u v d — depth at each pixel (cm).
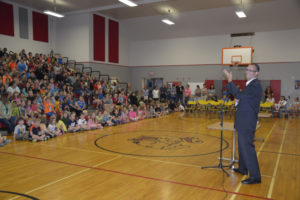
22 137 660
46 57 1316
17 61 1099
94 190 338
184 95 1639
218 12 1398
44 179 378
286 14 1308
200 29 1569
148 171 420
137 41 1827
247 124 360
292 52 1411
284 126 970
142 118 1145
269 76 1474
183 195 323
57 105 900
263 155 536
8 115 710
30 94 849
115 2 1303
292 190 342
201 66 1642
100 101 1108
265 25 1416
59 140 666
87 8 1407
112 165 452
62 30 1527
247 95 363
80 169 427
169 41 1730
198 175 401
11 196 316
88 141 657
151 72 1800
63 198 312
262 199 312
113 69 1658
